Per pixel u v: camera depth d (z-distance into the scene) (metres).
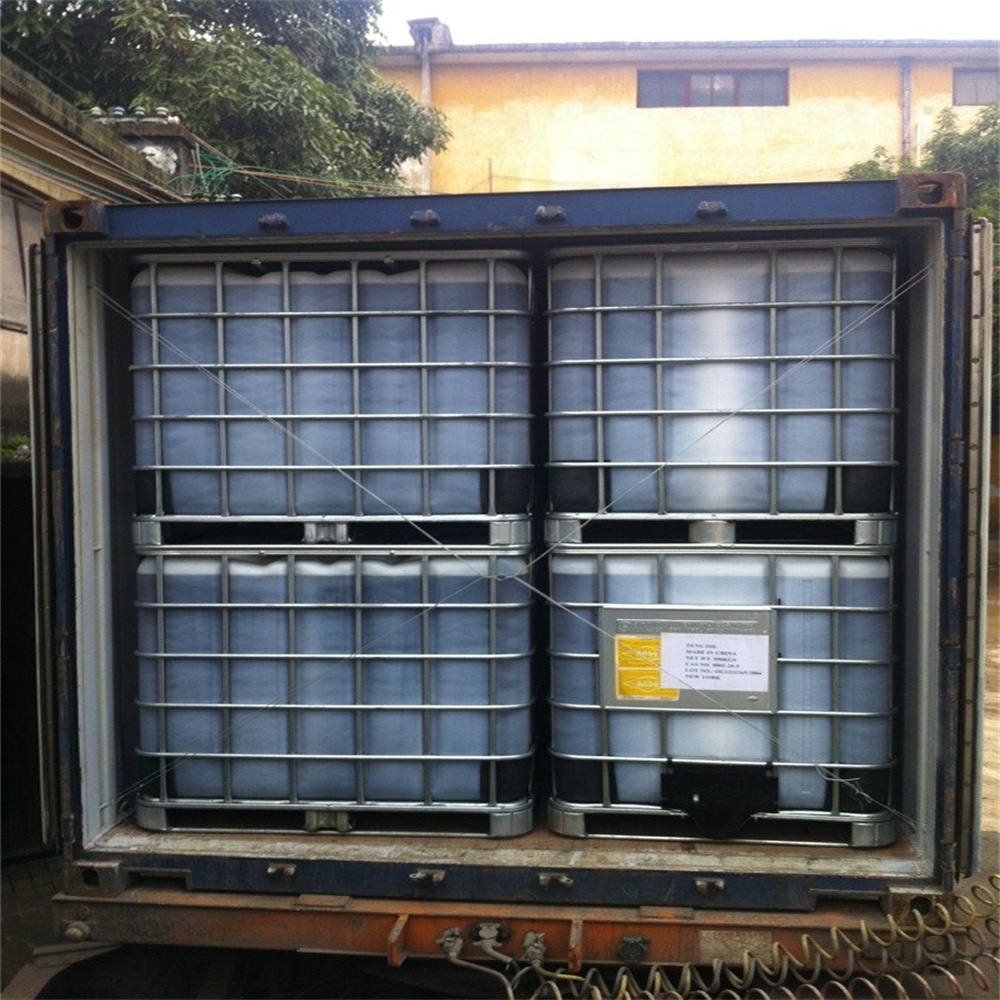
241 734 2.88
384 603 2.83
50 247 2.72
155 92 7.50
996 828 4.26
